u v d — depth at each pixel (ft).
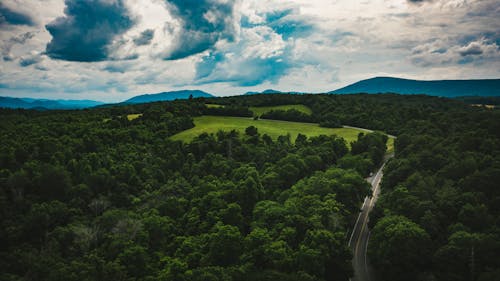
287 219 229.86
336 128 595.06
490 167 246.68
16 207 312.29
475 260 181.98
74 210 317.83
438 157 301.43
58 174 339.16
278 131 566.36
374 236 225.56
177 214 310.65
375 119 612.29
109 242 263.29
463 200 225.76
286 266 187.21
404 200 244.22
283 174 351.25
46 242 278.46
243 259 201.57
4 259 261.85
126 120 570.46
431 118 520.83
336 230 226.38
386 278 211.82
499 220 205.26
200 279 178.60
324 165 401.90
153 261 237.86
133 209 334.44
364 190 298.56
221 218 269.03
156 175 403.54
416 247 202.08
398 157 367.45
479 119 420.77
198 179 385.09
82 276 215.10
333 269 203.51
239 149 460.96
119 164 410.72
